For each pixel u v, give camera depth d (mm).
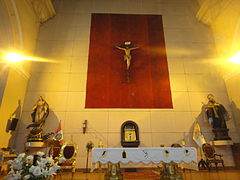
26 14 6426
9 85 5457
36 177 2410
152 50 7430
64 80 6742
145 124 6266
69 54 7188
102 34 7625
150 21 8000
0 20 5570
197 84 6926
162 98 6637
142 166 5672
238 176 4348
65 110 6305
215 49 7547
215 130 5945
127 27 7809
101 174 4977
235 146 5855
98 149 3650
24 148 5730
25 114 6148
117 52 7320
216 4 7273
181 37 7746
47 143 5672
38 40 7336
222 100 6711
